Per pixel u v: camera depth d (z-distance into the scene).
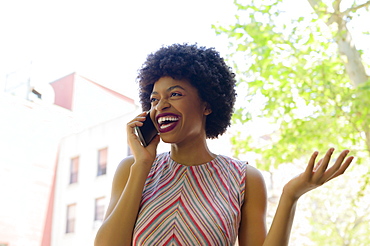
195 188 1.75
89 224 15.67
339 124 6.59
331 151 1.50
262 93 6.40
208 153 1.88
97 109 16.48
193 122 1.81
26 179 15.50
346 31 6.31
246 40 6.32
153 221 1.65
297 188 1.58
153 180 1.81
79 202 16.03
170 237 1.62
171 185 1.75
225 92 2.01
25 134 15.58
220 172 1.81
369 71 6.89
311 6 6.25
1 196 14.83
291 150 6.82
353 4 6.16
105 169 15.91
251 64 6.41
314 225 11.72
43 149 15.96
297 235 12.05
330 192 11.09
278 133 6.96
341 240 11.43
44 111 16.03
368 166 7.01
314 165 1.59
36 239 15.43
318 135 6.56
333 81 6.65
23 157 15.46
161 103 1.79
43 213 15.77
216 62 1.99
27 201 15.41
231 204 1.74
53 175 16.16
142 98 2.05
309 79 6.39
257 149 6.84
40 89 15.82
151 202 1.70
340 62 6.58
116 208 1.67
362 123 6.29
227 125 2.07
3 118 15.20
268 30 6.30
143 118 1.78
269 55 6.31
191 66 1.83
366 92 6.08
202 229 1.63
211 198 1.72
